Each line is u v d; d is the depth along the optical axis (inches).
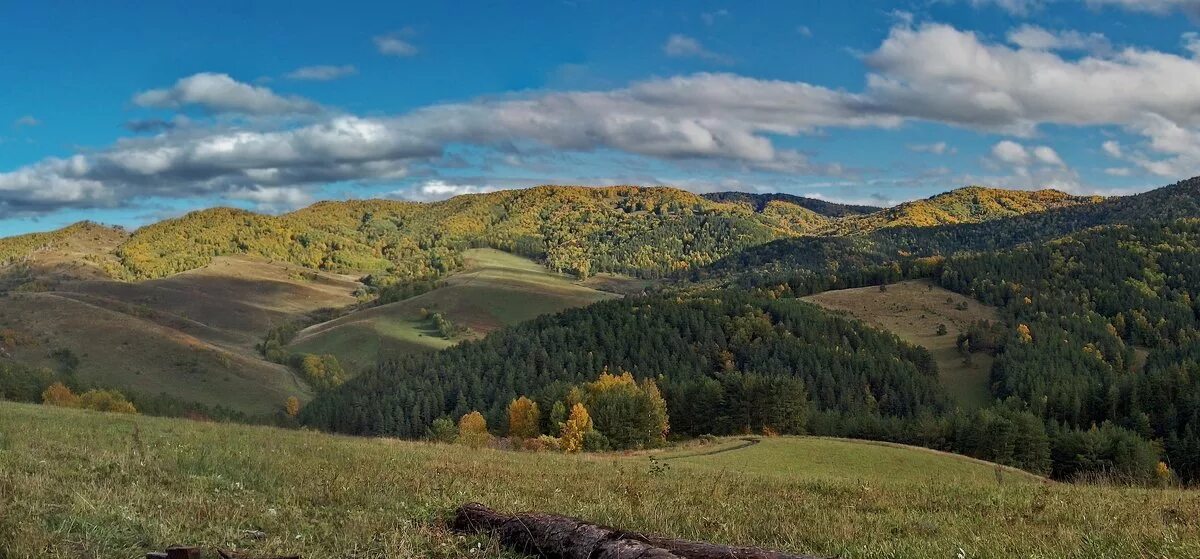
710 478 725.3
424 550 313.4
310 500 428.1
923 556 319.3
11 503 330.3
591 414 4023.1
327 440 990.4
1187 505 497.4
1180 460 3634.4
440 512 394.3
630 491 539.5
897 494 596.1
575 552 284.8
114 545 288.4
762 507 489.4
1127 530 369.7
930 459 2241.6
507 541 323.6
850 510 498.0
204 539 310.0
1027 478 1392.7
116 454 563.8
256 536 328.2
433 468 675.4
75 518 310.8
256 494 434.3
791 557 259.8
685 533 382.0
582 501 479.5
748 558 259.8
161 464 522.3
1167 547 312.8
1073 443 3134.8
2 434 661.3
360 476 550.0
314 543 319.0
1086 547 329.1
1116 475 777.6
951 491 613.9
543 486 570.6
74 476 454.3
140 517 330.3
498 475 647.8
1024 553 319.6
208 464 537.3
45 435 714.2
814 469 2026.3
